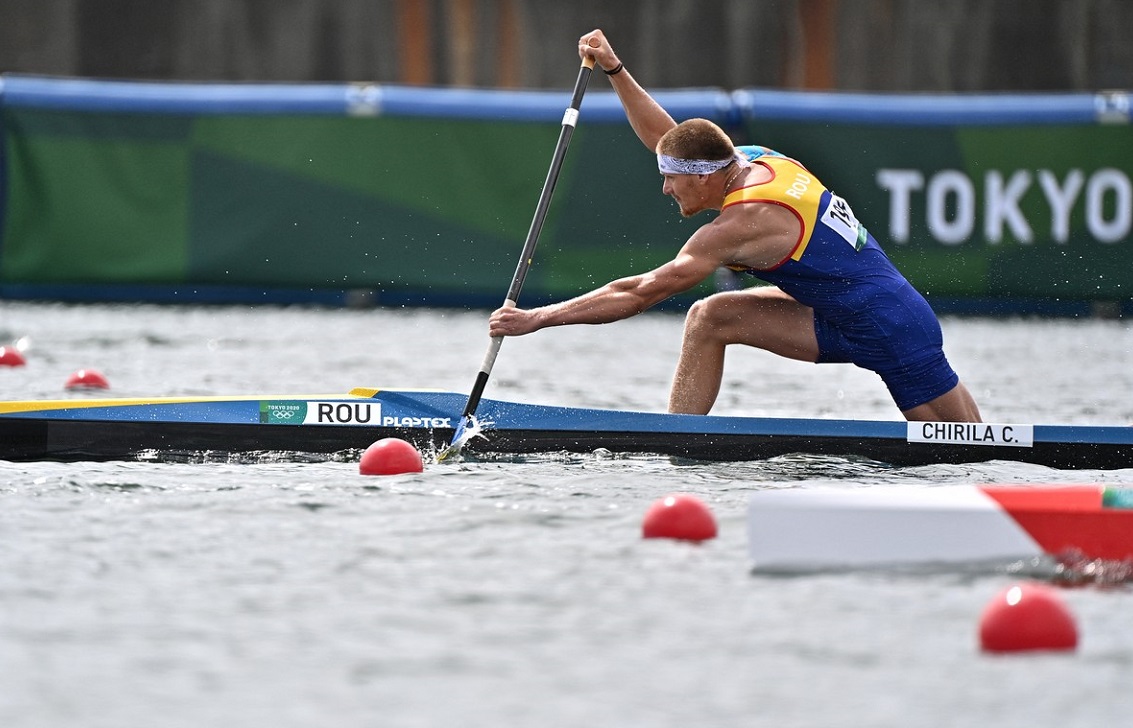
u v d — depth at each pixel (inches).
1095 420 968.3
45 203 1728.6
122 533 569.3
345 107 1733.5
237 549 546.9
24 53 2385.6
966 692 400.5
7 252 1728.6
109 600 478.3
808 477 718.5
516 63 2404.0
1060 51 2390.5
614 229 1743.4
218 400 765.3
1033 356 1352.1
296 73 2410.2
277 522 593.0
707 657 427.5
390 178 1745.8
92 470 711.7
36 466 722.2
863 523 535.2
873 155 1745.8
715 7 2393.0
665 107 1740.9
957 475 737.0
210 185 1740.9
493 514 610.9
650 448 771.4
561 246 1749.5
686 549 554.9
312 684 403.5
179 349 1306.6
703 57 2401.6
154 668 415.2
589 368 1245.1
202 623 455.2
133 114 1726.1
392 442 721.0
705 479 705.0
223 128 1733.5
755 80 2405.3
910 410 802.2
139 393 1013.8
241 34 2402.8
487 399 772.0
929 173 1748.3
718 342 797.2
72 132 1723.7
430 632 448.1
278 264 1748.3
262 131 1734.7
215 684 403.2
